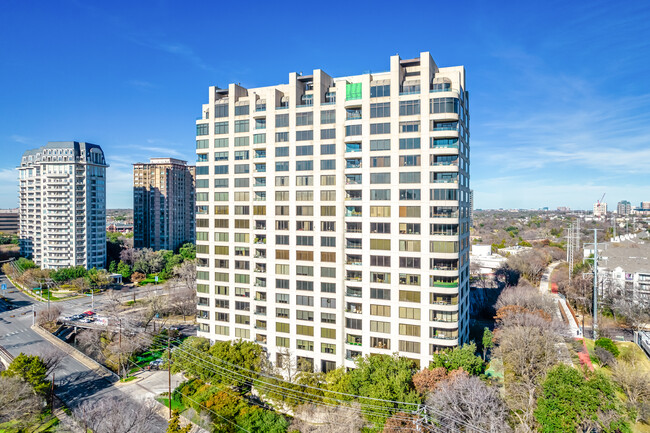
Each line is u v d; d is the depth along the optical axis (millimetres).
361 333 78500
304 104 85438
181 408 74062
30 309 146625
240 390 77750
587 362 85562
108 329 107812
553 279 169250
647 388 68125
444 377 64250
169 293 153625
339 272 80062
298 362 82438
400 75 77312
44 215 184500
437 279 73875
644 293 126812
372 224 77312
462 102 79312
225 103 90875
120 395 80188
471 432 53812
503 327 92125
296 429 63469
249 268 88375
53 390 80938
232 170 89938
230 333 90750
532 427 59812
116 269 192000
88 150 188750
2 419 68875
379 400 58375
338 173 80188
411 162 75125
